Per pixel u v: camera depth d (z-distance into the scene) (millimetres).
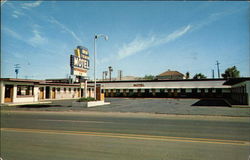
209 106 18984
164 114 13023
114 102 26422
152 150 4918
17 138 6258
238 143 5547
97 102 20562
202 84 36000
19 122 9727
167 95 39344
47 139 6098
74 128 7988
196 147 5156
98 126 8438
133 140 5922
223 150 4891
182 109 16062
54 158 4402
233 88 29547
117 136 6469
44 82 28688
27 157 4488
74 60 19078
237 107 17516
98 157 4441
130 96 42844
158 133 6926
